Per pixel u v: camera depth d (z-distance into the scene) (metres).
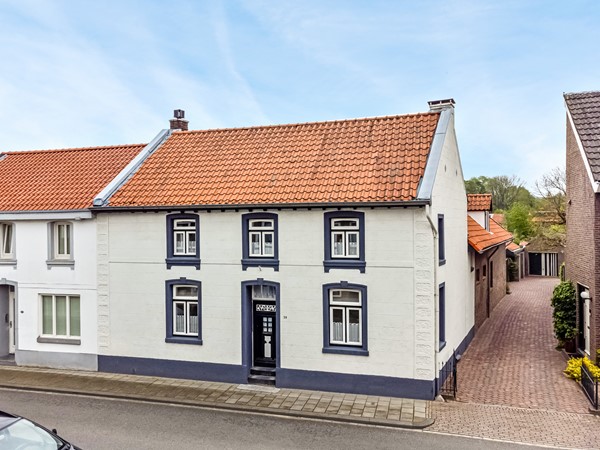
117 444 11.05
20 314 17.38
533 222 46.59
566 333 17.62
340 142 16.25
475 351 18.58
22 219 17.16
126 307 16.25
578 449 10.61
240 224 15.11
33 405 13.72
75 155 20.34
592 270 15.21
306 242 14.48
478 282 22.12
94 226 16.59
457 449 10.66
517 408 12.92
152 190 16.39
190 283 15.60
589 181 15.24
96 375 16.19
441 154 14.85
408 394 13.68
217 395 14.15
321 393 14.22
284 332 14.70
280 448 10.81
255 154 16.84
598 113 16.34
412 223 13.59
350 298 14.41
